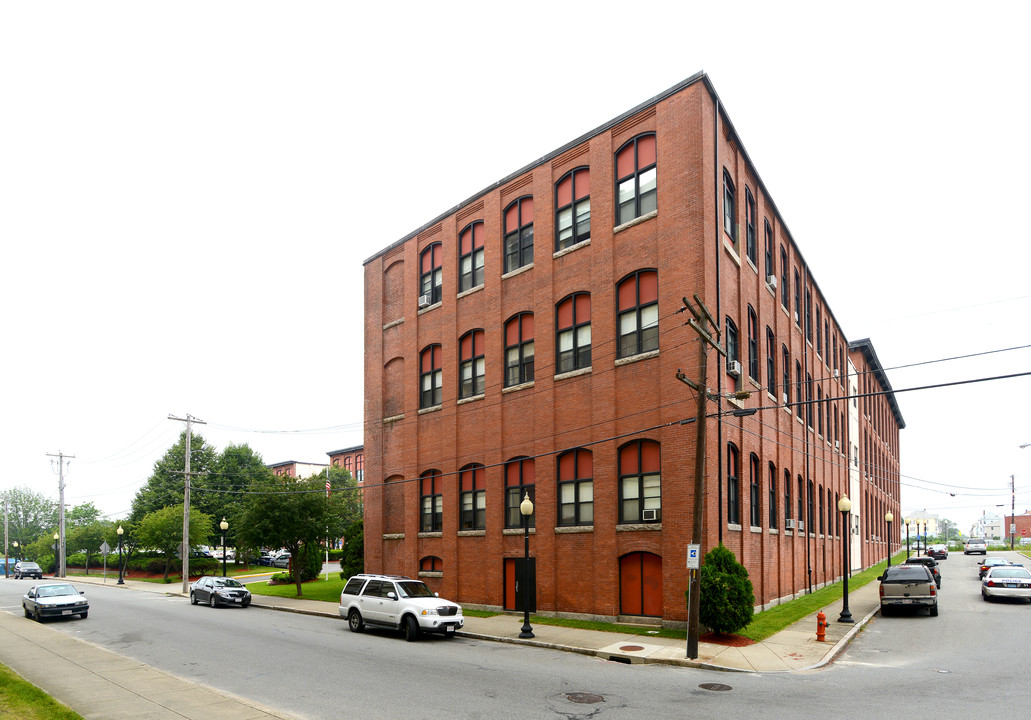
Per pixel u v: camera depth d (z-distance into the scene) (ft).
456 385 102.27
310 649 65.26
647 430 75.00
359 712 40.63
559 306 89.66
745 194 93.71
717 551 68.85
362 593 78.95
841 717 38.78
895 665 55.47
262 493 128.36
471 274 103.45
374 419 117.08
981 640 66.69
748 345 89.86
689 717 39.09
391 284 118.83
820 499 125.80
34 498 372.58
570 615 82.17
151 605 120.47
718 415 67.05
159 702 42.96
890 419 262.26
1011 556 241.55
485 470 95.81
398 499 111.14
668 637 68.03
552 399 87.81
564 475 86.02
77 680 50.60
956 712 39.60
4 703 39.60
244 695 45.80
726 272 82.58
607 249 83.92
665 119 80.02
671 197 78.28
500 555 91.71
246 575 210.18
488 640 70.85
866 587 120.98
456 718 39.17
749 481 85.76
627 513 78.64
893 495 264.72
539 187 93.30
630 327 81.25
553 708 41.45
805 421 116.98
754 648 62.18
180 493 243.81
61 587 100.89
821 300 138.51
